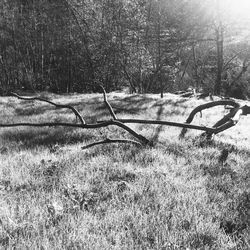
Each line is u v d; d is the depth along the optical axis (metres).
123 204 4.84
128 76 42.91
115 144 8.72
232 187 5.78
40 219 4.31
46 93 47.44
